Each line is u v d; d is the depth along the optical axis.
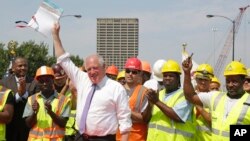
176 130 7.83
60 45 7.63
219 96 7.23
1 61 41.31
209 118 7.64
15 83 9.99
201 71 8.75
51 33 7.63
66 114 8.88
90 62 7.24
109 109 7.19
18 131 9.56
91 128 7.15
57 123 8.70
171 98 7.93
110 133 7.20
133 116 8.50
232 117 6.93
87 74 7.52
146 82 10.52
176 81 8.00
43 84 8.89
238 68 6.93
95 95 7.20
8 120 8.03
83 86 7.43
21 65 9.66
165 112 7.75
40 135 8.76
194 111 8.02
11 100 8.10
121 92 7.23
